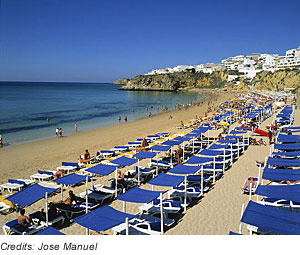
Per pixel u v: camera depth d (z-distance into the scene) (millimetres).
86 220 8570
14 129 39656
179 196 12594
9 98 103125
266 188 9883
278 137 19734
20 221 9977
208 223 10383
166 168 18062
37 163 21453
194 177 14438
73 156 23578
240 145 20984
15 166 20734
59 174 16266
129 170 16750
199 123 38281
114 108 72812
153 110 68062
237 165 17438
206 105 77062
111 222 8477
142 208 11234
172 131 34719
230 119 35750
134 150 23031
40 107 72438
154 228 9836
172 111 64938
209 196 12906
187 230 9930
